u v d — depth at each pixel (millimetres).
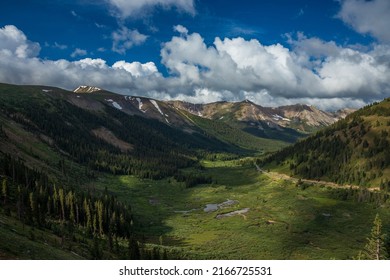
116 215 140000
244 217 175250
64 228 113250
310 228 155000
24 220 96625
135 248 98750
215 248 131500
